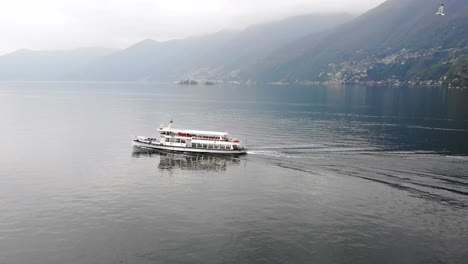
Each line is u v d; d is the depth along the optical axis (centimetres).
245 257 5994
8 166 10869
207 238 6575
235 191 8869
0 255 6044
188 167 10919
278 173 10206
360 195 8506
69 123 19725
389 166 10638
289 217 7412
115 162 11462
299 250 6209
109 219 7300
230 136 15538
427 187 8938
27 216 7419
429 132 16100
